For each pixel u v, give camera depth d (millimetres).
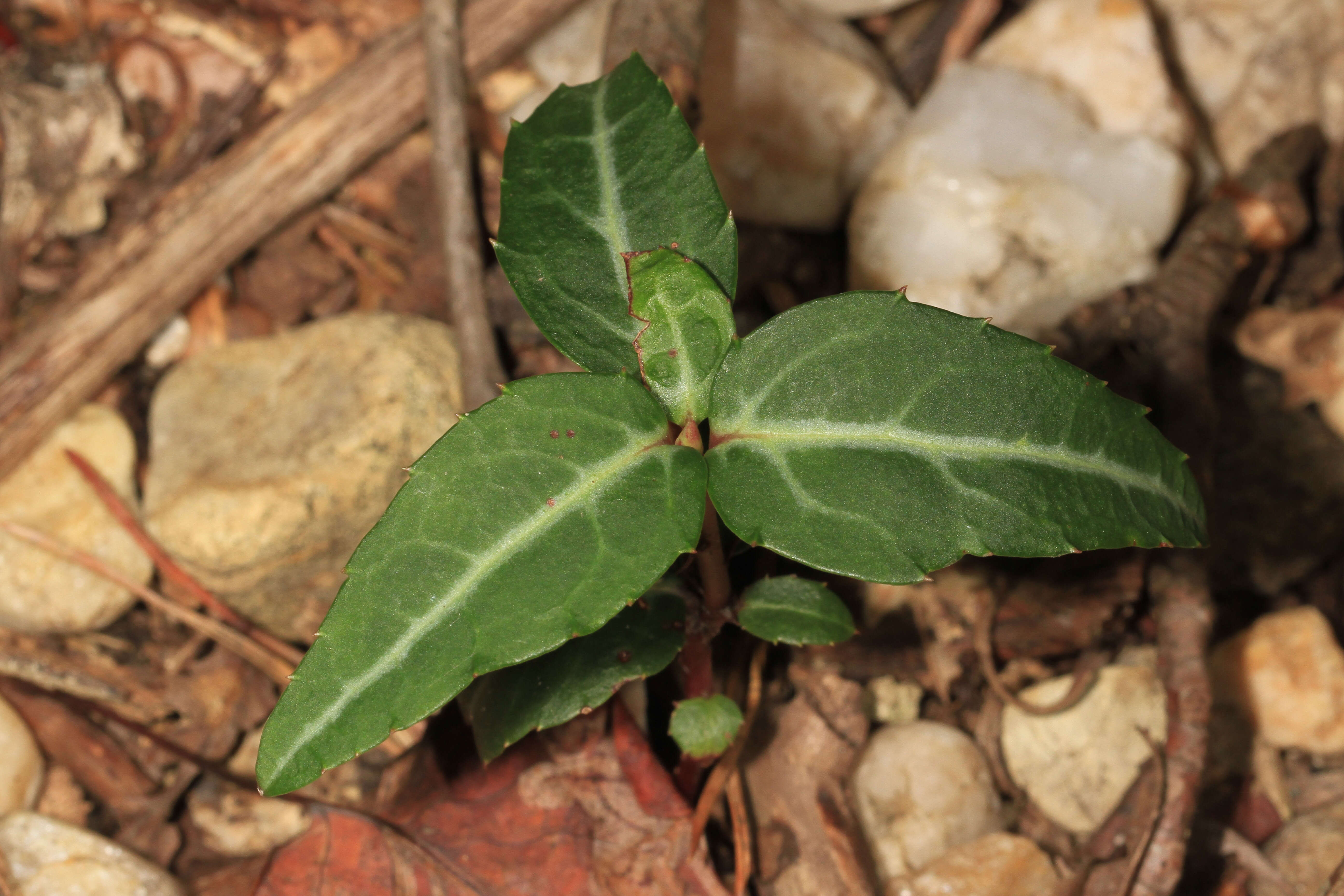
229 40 467
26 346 404
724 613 340
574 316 324
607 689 335
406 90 444
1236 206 427
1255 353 440
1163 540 314
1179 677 365
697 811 355
